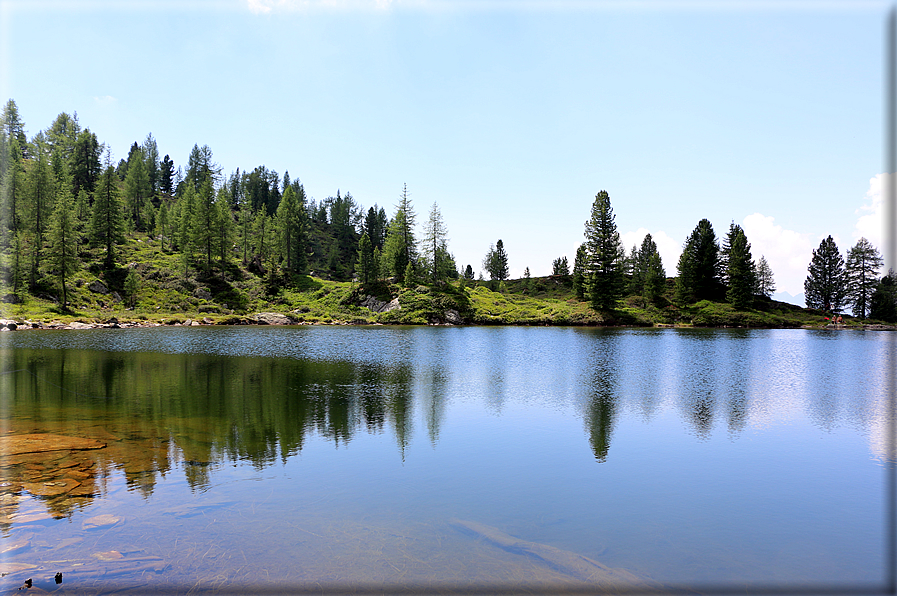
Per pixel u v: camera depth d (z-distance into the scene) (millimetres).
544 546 9117
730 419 21219
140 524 9508
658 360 43281
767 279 146125
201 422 18734
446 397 25172
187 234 123562
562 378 32125
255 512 10320
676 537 9898
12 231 94375
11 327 69750
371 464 14047
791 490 12844
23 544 8539
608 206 116812
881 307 120188
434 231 127250
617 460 15141
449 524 10031
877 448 16984
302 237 153500
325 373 33281
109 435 16297
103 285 99562
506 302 122062
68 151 149875
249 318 99562
